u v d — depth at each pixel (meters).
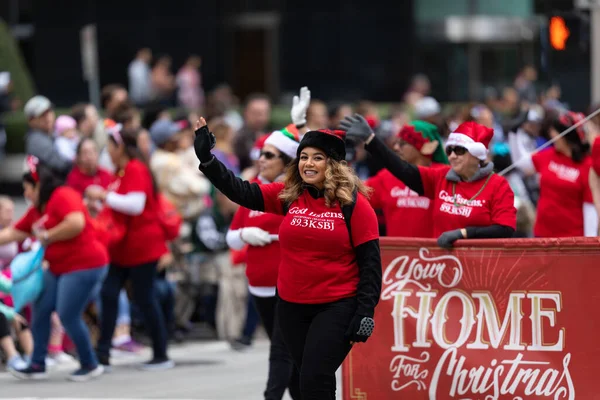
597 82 23.84
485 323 12.84
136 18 52.75
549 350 12.59
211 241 22.17
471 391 12.91
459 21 53.41
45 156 20.97
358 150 20.56
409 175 14.07
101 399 16.52
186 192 22.08
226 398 16.56
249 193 12.16
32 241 18.64
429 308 13.05
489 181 13.55
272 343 14.44
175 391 17.16
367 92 52.25
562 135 16.16
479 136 13.53
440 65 53.34
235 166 23.89
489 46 53.75
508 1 54.09
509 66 53.91
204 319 23.34
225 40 53.09
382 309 13.16
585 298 12.48
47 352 18.98
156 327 19.30
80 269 17.66
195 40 53.22
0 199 19.59
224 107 31.50
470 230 13.16
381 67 52.12
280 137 14.65
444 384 12.99
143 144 22.00
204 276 22.27
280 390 14.20
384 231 18.44
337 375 19.03
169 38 53.06
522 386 12.70
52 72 52.34
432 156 15.63
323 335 11.58
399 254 13.12
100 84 52.50
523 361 12.68
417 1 52.72
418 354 13.08
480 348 12.85
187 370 19.23
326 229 11.67
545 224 17.02
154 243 18.94
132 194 18.47
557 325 12.55
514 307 12.73
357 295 11.65
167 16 52.91
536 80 39.41
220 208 22.28
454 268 12.95
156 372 19.03
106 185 20.53
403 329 13.11
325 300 11.74
